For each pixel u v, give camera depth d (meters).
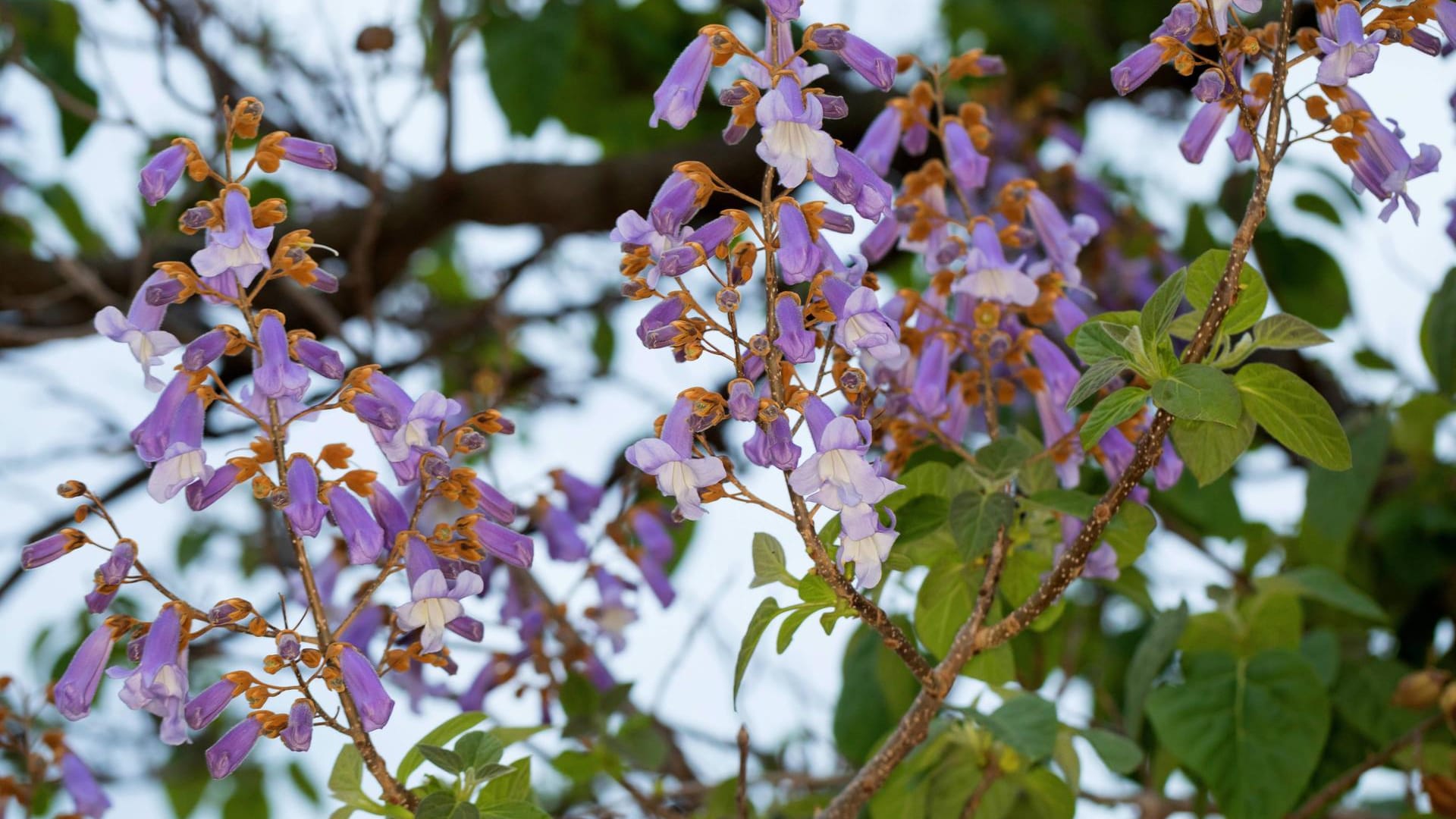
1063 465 1.92
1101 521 1.79
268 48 2.96
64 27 2.95
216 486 1.75
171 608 1.76
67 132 2.94
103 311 1.75
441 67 2.61
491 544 1.80
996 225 1.99
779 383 1.74
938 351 1.92
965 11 3.50
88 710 1.77
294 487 1.75
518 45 2.89
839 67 3.19
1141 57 1.77
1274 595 2.26
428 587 1.75
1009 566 1.94
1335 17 1.76
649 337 1.73
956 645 1.83
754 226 1.74
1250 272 1.80
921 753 2.03
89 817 2.17
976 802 2.02
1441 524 2.61
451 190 3.11
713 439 2.42
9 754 2.31
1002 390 1.96
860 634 2.28
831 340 1.75
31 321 3.02
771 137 1.70
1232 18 1.79
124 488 2.98
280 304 2.99
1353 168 1.81
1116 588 2.08
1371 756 2.23
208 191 2.60
